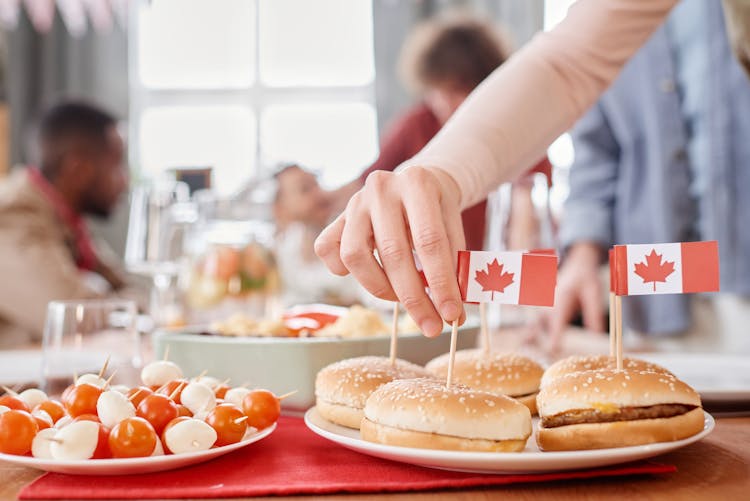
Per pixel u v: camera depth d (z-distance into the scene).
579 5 1.14
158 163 4.88
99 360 0.99
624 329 2.31
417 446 0.73
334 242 0.81
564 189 2.59
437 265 0.73
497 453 0.67
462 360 1.00
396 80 4.52
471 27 2.75
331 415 0.89
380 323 1.24
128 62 4.70
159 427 0.74
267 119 4.90
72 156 2.86
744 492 0.65
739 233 2.10
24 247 2.45
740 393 0.94
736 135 2.09
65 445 0.69
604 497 0.64
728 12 1.27
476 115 1.00
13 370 1.26
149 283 4.29
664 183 2.19
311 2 4.83
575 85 1.10
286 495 0.66
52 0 4.61
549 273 0.78
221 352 1.07
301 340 1.05
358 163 4.80
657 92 2.19
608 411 0.73
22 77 4.61
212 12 4.90
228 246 1.83
